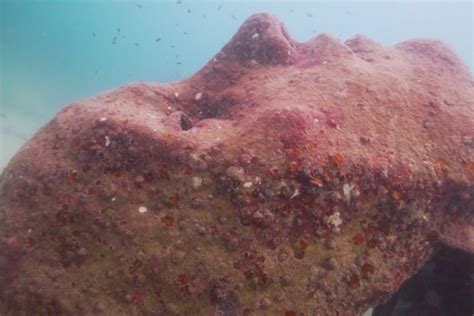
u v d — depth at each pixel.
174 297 2.91
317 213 3.12
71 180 3.20
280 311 2.94
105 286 2.93
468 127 3.82
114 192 3.14
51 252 3.05
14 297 2.95
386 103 3.82
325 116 3.52
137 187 3.17
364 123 3.59
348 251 3.16
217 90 4.41
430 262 4.01
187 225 3.03
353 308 3.16
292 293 2.98
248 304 2.91
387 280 3.26
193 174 3.17
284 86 3.95
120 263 2.97
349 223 3.21
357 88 3.87
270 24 4.58
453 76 4.51
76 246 3.03
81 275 2.97
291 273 3.01
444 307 4.31
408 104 3.90
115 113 3.49
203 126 3.63
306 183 3.10
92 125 3.35
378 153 3.41
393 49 4.99
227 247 2.99
